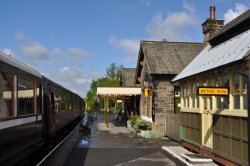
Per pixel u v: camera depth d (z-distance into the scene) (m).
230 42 10.82
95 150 14.79
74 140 19.06
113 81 74.75
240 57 8.36
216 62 10.29
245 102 8.59
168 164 11.55
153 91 22.00
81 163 11.86
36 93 11.47
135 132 22.03
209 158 10.87
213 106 10.67
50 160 12.52
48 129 14.69
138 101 29.22
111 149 15.07
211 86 10.14
